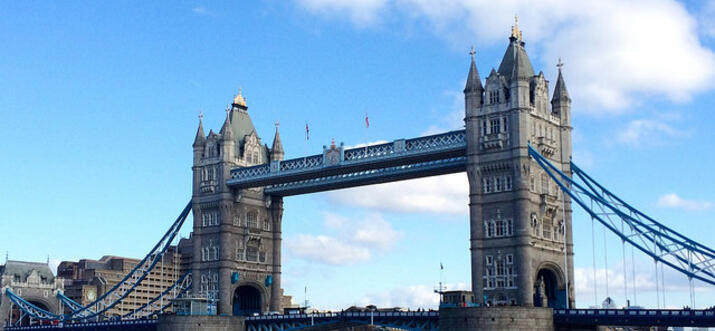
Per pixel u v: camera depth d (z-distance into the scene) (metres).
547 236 122.94
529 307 109.88
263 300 159.62
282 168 149.12
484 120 124.50
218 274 154.00
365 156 137.50
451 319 112.81
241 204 158.50
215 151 160.12
